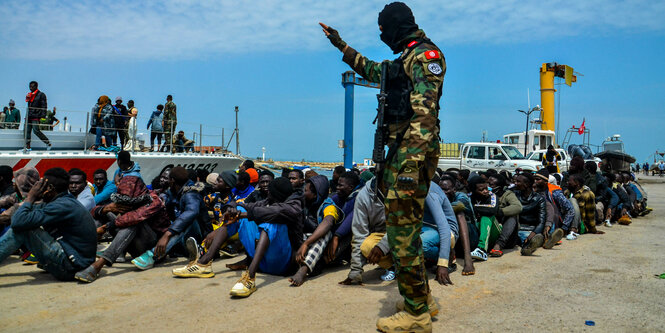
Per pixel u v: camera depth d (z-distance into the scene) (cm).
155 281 422
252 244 450
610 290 380
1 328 289
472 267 441
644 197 1084
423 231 438
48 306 338
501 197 595
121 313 321
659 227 841
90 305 341
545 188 625
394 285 408
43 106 977
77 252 414
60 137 1002
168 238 468
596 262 500
